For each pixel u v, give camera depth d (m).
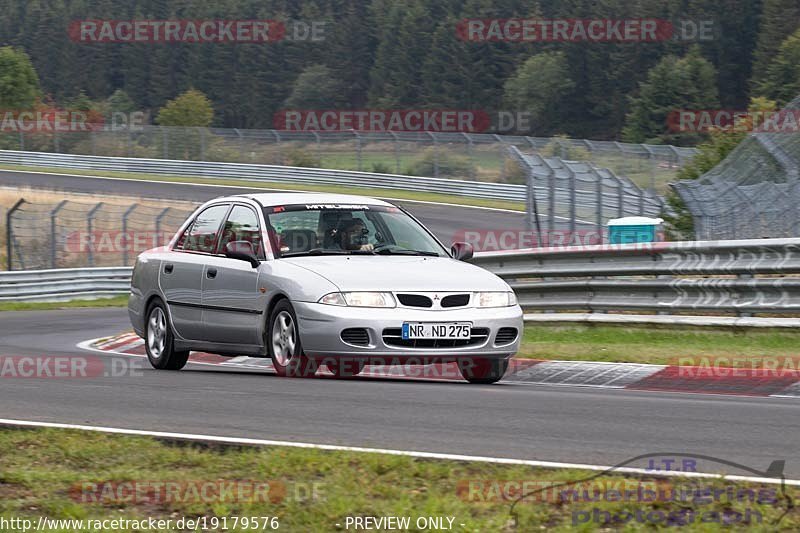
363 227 36.06
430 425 24.14
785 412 26.38
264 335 34.00
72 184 188.00
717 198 55.38
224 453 20.77
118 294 105.19
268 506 16.98
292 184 187.50
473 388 30.97
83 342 53.62
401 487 17.88
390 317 31.45
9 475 19.02
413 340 31.64
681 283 46.44
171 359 38.38
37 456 20.92
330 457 19.67
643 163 137.75
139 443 21.69
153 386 31.39
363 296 31.73
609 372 36.62
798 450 21.36
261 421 24.73
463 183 166.00
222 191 178.62
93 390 30.59
